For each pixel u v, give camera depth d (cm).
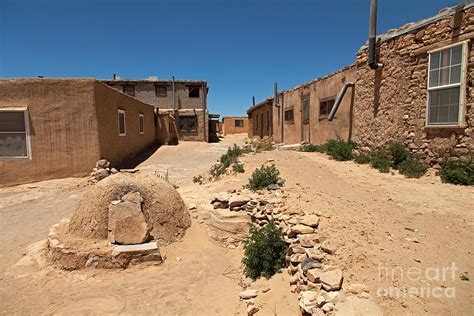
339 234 468
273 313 373
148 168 1468
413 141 878
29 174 1177
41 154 1186
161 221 642
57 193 1059
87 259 545
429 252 400
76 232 602
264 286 444
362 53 1102
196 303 448
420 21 850
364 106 1103
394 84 945
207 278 517
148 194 656
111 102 1405
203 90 2966
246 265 511
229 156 1262
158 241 618
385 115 988
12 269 549
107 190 629
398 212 545
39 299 463
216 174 1064
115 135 1452
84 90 1217
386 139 984
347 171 892
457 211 534
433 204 577
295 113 1847
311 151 1359
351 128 1229
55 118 1195
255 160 1098
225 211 675
